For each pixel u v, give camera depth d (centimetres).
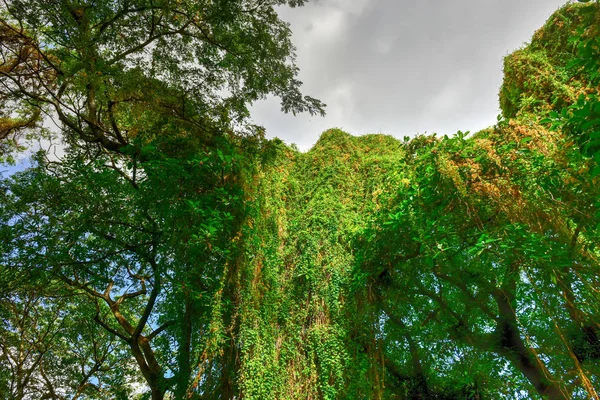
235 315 596
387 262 586
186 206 574
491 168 448
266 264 671
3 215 650
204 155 611
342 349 599
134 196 655
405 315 608
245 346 580
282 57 729
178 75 716
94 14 602
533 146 444
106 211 659
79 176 673
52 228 664
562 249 403
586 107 254
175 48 726
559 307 447
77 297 1007
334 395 567
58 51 607
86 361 1166
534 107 647
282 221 787
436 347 595
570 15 698
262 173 761
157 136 672
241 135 741
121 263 789
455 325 584
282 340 629
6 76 667
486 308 568
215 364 596
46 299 959
